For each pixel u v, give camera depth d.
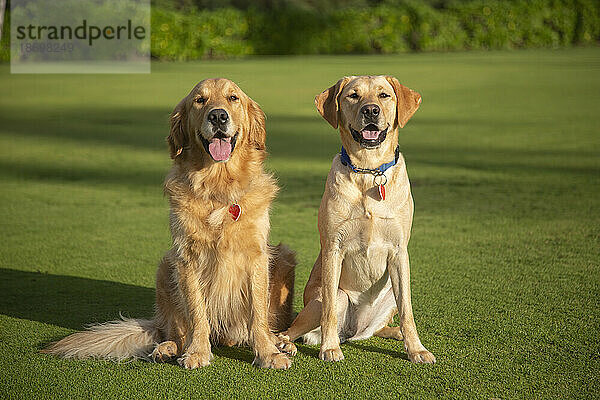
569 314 4.38
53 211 7.57
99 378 3.64
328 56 30.59
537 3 31.81
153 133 13.02
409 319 3.92
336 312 4.05
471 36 32.03
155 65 27.88
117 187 8.73
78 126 13.92
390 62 25.97
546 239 6.09
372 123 3.94
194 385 3.56
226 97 4.18
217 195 4.04
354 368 3.76
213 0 38.97
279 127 13.34
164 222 7.11
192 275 4.03
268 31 31.61
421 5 32.16
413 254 5.79
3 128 13.75
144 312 4.71
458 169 9.16
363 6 36.06
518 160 9.62
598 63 24.16
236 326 4.25
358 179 4.03
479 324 4.27
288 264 4.51
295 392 3.45
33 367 3.78
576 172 8.78
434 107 15.34
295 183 8.70
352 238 4.06
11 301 4.90
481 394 3.35
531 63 24.64
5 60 29.41
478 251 5.81
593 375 3.52
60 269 5.66
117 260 5.89
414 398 3.34
